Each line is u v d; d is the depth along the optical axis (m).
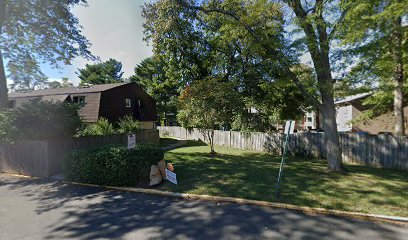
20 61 14.29
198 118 12.88
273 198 5.59
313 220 4.53
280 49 9.26
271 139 15.06
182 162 10.52
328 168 8.94
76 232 4.10
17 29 12.74
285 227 4.24
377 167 9.95
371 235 3.96
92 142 10.73
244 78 17.95
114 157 6.76
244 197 5.67
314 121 28.25
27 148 8.45
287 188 6.37
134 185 6.76
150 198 5.84
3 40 13.05
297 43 8.45
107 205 5.38
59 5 12.08
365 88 8.65
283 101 16.23
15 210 5.11
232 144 18.52
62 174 8.34
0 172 8.88
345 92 8.69
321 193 5.95
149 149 7.46
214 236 3.94
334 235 3.96
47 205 5.40
